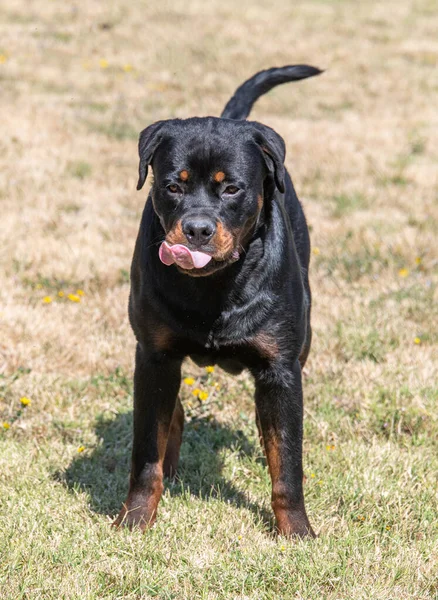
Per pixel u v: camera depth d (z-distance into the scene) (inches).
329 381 277.6
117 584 172.9
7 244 375.9
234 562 182.1
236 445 245.4
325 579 176.7
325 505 214.1
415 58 836.6
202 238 178.7
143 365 199.2
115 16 889.5
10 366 280.1
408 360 291.1
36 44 766.5
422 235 410.0
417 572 181.0
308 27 928.9
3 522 194.2
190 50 800.9
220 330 192.5
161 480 202.2
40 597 166.1
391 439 247.3
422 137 589.6
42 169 472.4
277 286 194.4
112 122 584.4
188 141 187.9
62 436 245.8
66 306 326.0
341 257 384.5
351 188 482.0
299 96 698.2
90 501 212.8
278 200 208.4
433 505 211.8
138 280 198.8
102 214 427.2
